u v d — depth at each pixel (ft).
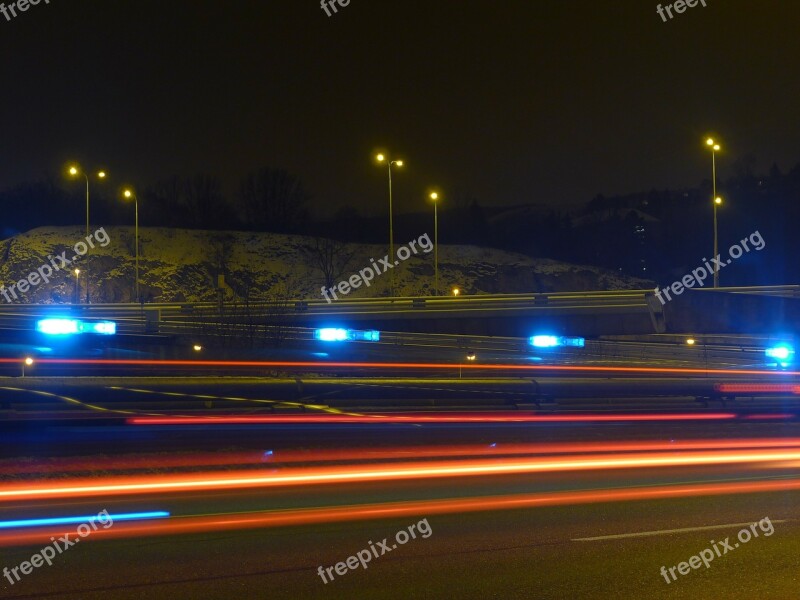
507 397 89.66
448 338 183.11
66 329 159.22
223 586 27.17
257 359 157.07
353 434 64.34
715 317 187.52
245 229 408.87
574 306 193.36
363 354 164.96
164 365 135.44
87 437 58.80
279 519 36.14
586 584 28.48
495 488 44.52
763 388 105.29
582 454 57.77
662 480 48.73
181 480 44.09
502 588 27.78
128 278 306.55
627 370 137.08
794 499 43.86
